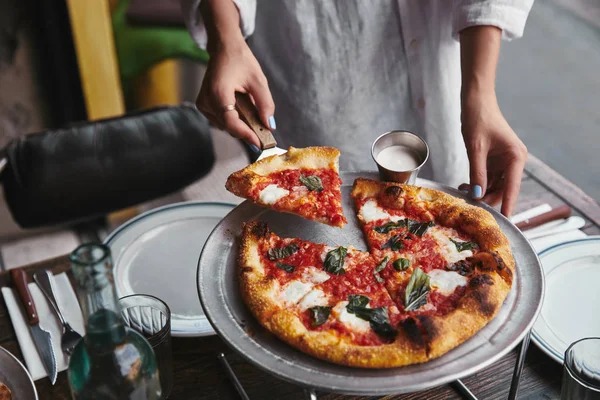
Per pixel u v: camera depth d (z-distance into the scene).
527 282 1.14
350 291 1.17
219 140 2.98
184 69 3.46
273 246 1.26
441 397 1.21
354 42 1.88
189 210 1.63
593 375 1.14
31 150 1.93
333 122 2.03
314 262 1.24
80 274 0.79
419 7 1.77
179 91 3.55
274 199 1.32
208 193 2.04
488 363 0.98
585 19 4.81
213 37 1.66
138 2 3.28
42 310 1.36
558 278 1.39
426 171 2.07
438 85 1.87
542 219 1.55
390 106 2.00
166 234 1.58
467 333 1.02
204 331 1.30
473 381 1.23
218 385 1.24
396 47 1.90
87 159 1.97
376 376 0.97
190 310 1.37
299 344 1.02
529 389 1.21
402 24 1.82
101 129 2.02
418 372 0.97
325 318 1.10
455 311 1.07
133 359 0.91
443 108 1.90
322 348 1.00
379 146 1.41
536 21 4.79
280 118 2.09
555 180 1.75
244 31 1.83
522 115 3.95
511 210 1.32
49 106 3.31
